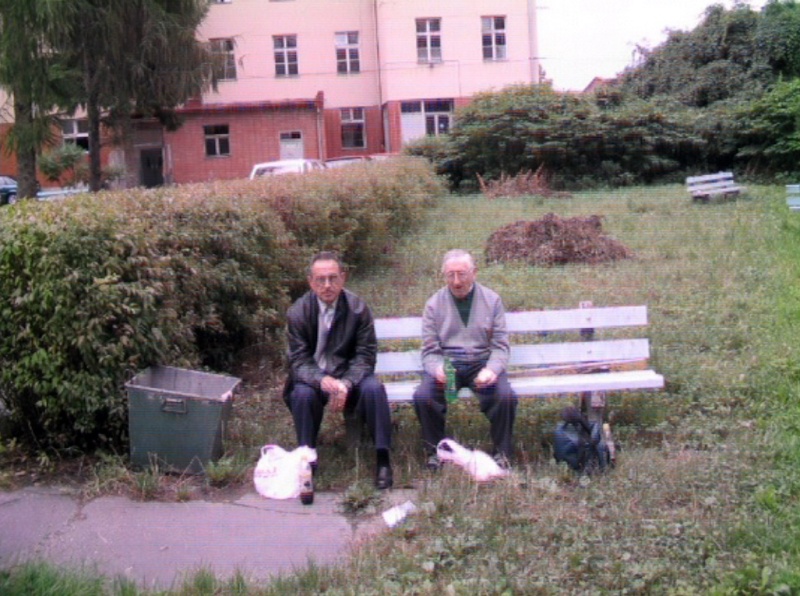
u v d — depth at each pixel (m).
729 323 8.10
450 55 39.62
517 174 23.91
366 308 5.65
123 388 5.56
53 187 35.38
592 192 22.47
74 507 5.05
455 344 5.74
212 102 40.69
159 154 39.34
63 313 5.38
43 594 3.88
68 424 5.68
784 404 6.09
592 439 5.24
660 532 4.31
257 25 40.94
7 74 25.92
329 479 5.34
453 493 4.93
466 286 5.74
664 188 22.78
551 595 3.87
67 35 25.69
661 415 6.04
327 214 9.94
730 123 24.50
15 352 5.54
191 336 6.37
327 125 41.44
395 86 39.66
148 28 27.44
